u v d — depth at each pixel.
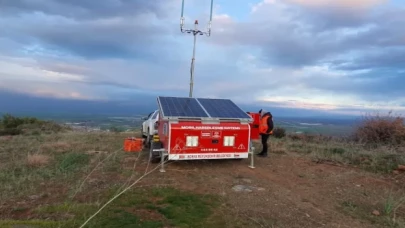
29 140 14.20
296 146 12.80
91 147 11.66
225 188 6.71
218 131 8.23
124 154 10.16
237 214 5.27
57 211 5.09
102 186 6.55
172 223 4.76
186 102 9.16
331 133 16.36
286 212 5.51
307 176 8.02
